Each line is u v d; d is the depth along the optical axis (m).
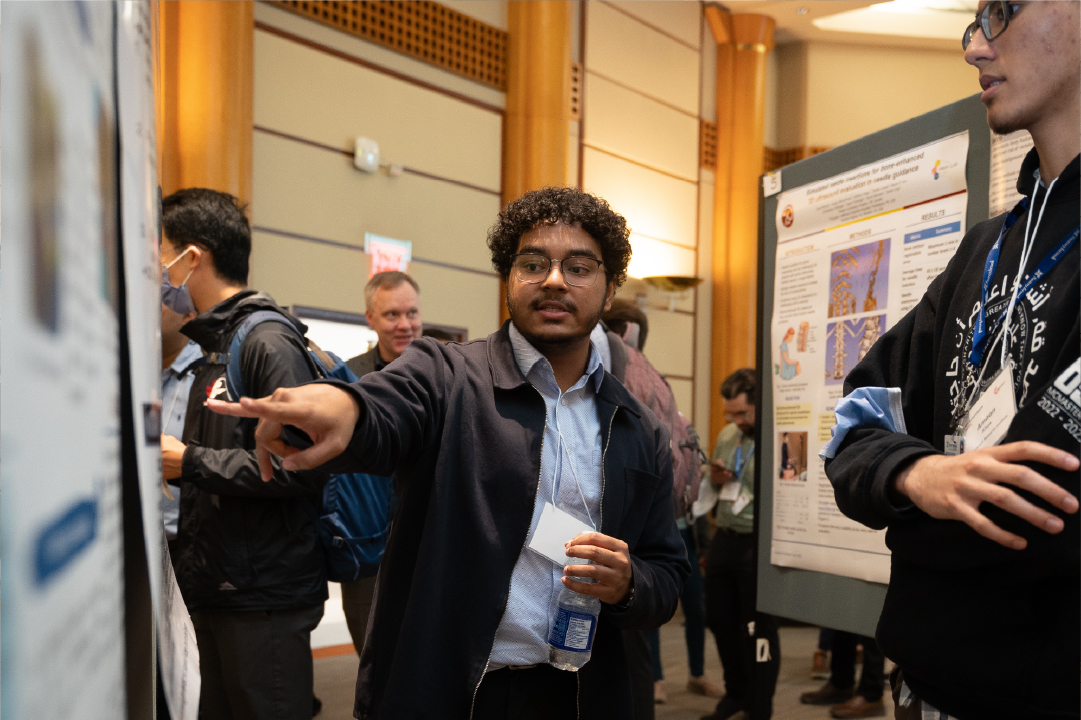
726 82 8.25
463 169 6.26
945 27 8.40
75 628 0.21
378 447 1.10
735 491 3.76
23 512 0.17
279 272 5.20
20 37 0.18
